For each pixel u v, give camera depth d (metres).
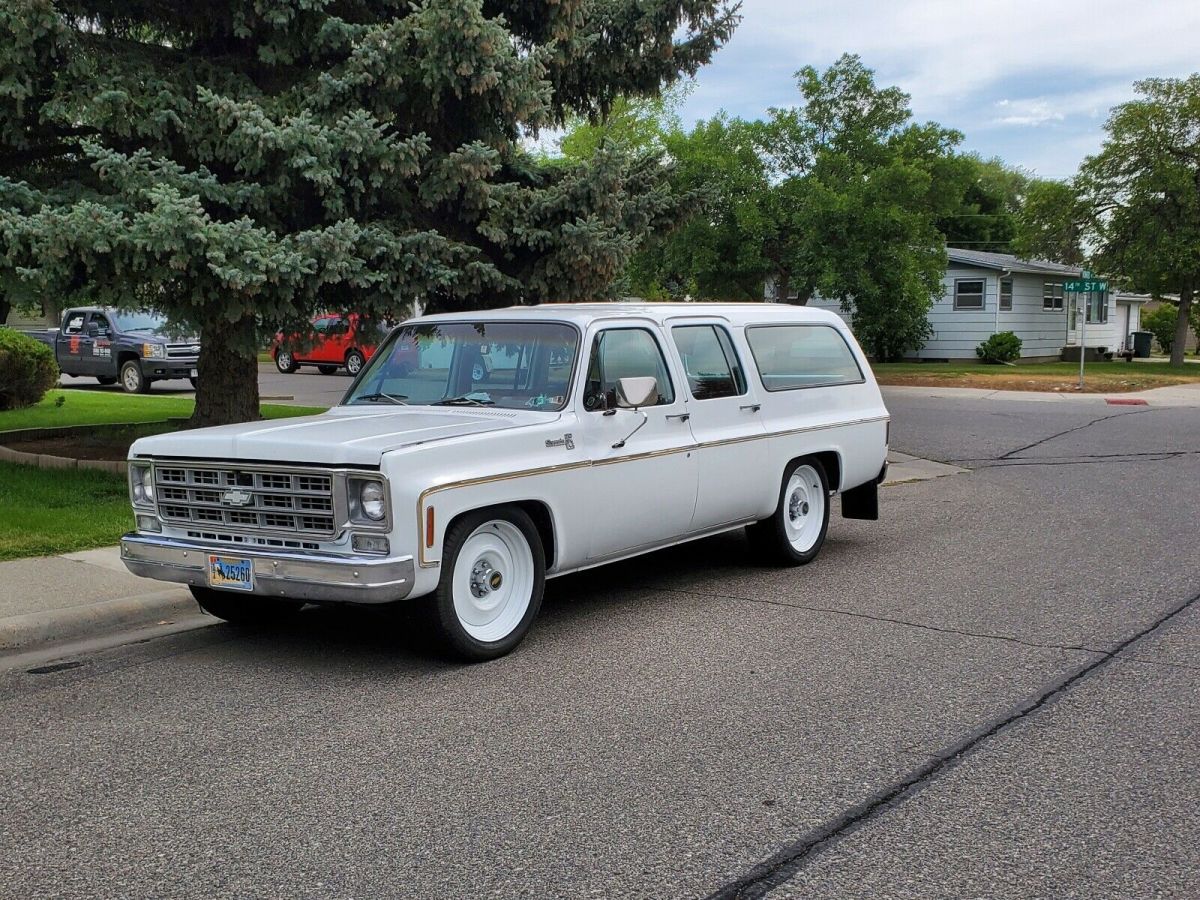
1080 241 37.19
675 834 3.66
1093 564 7.86
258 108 9.69
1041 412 20.48
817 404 8.05
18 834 3.75
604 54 12.70
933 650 5.78
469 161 10.32
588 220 11.03
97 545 8.01
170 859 3.54
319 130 9.67
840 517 10.12
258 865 3.49
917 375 29.78
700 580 7.57
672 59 12.80
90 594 6.72
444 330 6.90
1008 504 10.69
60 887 3.37
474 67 10.10
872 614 6.56
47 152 10.71
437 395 6.68
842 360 8.55
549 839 3.64
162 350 22.70
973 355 36.47
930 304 31.91
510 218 11.20
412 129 10.84
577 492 6.09
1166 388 26.14
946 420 19.06
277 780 4.18
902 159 29.53
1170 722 4.66
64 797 4.06
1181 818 3.74
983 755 4.32
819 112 30.45
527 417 6.07
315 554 5.30
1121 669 5.41
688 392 6.92
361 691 5.25
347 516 5.23
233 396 11.87
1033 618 6.41
